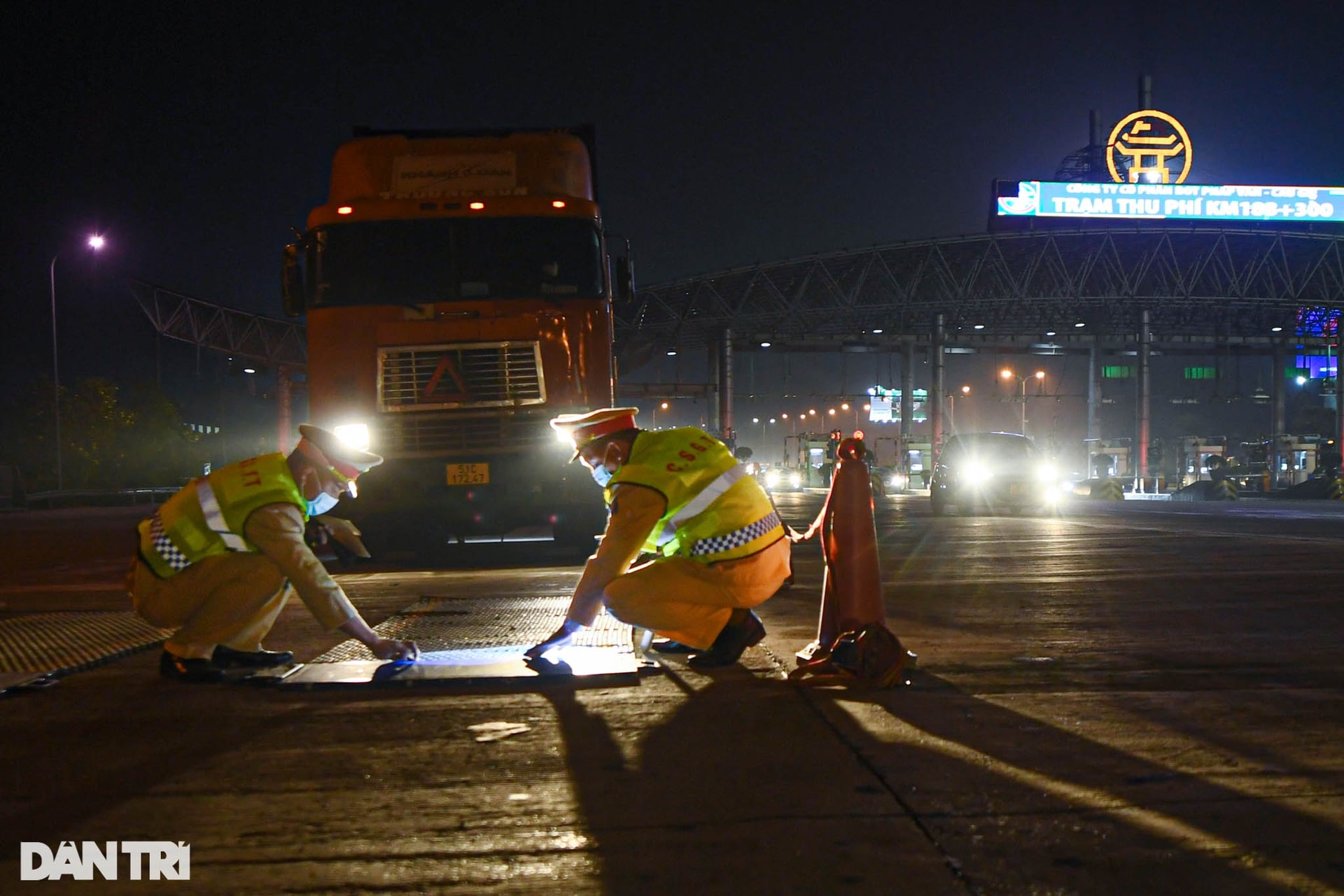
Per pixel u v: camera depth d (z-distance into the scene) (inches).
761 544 191.2
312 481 187.9
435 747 145.9
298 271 446.6
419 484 430.9
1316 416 3412.9
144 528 189.0
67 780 132.9
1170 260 2785.4
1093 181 2871.6
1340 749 142.2
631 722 158.1
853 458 193.5
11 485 1598.2
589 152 490.6
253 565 188.5
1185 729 152.5
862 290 2847.0
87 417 1908.2
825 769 133.8
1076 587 326.3
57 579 427.2
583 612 185.2
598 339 442.0
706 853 107.2
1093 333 2891.2
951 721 157.6
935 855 106.0
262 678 185.3
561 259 439.8
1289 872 101.8
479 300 434.3
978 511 941.8
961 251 2741.1
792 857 105.9
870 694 176.1
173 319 2544.3
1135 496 1925.4
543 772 134.0
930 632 240.7
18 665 201.8
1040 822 114.8
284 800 124.8
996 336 2933.1
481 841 111.3
